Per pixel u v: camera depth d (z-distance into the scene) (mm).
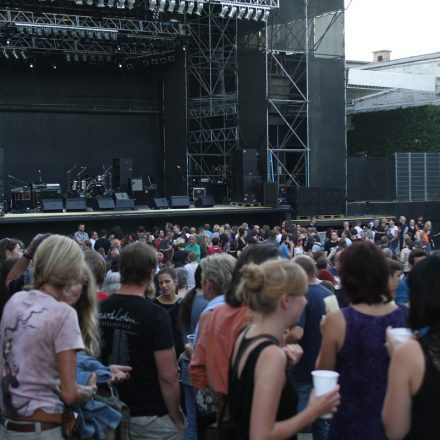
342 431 3422
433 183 28547
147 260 4215
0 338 3363
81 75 28984
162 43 27281
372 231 19984
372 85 34219
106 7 25578
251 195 25609
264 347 2705
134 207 25172
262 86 25625
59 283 3352
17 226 22344
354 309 3516
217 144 28094
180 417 4254
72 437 3441
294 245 15242
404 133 32781
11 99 27875
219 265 4391
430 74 38344
